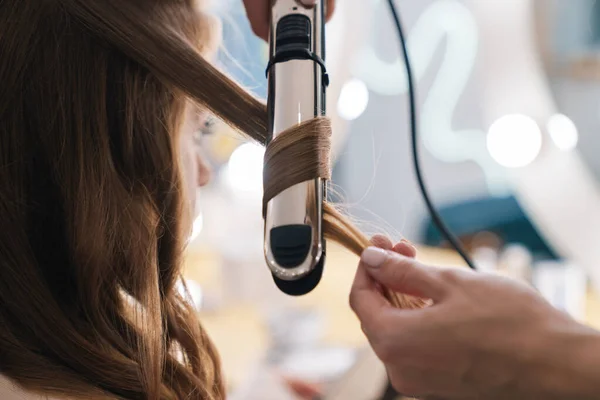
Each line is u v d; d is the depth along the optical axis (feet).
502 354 1.12
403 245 1.39
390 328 1.20
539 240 4.76
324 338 3.54
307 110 1.18
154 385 1.53
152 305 1.55
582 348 1.09
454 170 5.44
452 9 5.15
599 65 4.07
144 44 1.41
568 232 4.19
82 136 1.45
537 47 4.17
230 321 3.87
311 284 1.11
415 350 1.18
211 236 4.75
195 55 1.42
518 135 4.06
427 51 5.32
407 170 5.63
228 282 4.13
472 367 1.15
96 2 1.41
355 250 1.33
